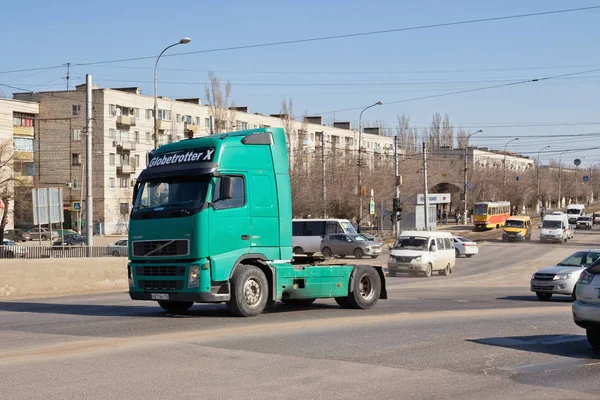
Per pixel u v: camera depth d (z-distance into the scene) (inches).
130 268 633.6
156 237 613.3
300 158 3063.5
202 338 488.7
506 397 331.9
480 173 4874.5
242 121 3836.1
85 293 999.0
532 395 336.8
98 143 3388.3
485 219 3659.0
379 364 406.3
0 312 686.5
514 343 490.3
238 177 621.9
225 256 606.2
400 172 3599.9
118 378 360.5
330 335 511.8
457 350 458.0
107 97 3388.3
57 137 3476.9
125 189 3528.5
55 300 858.8
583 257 986.1
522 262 2105.1
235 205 617.0
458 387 351.3
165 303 681.6
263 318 614.5
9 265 944.3
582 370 398.3
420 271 1545.3
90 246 1401.3
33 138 3469.5
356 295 711.1
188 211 597.9
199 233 593.6
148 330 531.5
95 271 1052.5
